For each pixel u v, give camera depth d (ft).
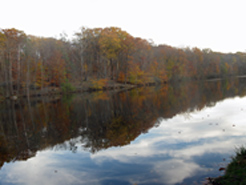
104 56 171.01
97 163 22.50
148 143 27.76
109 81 178.81
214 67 278.05
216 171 17.97
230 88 111.34
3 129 45.01
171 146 25.75
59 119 52.54
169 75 230.27
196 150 23.56
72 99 101.81
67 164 23.07
